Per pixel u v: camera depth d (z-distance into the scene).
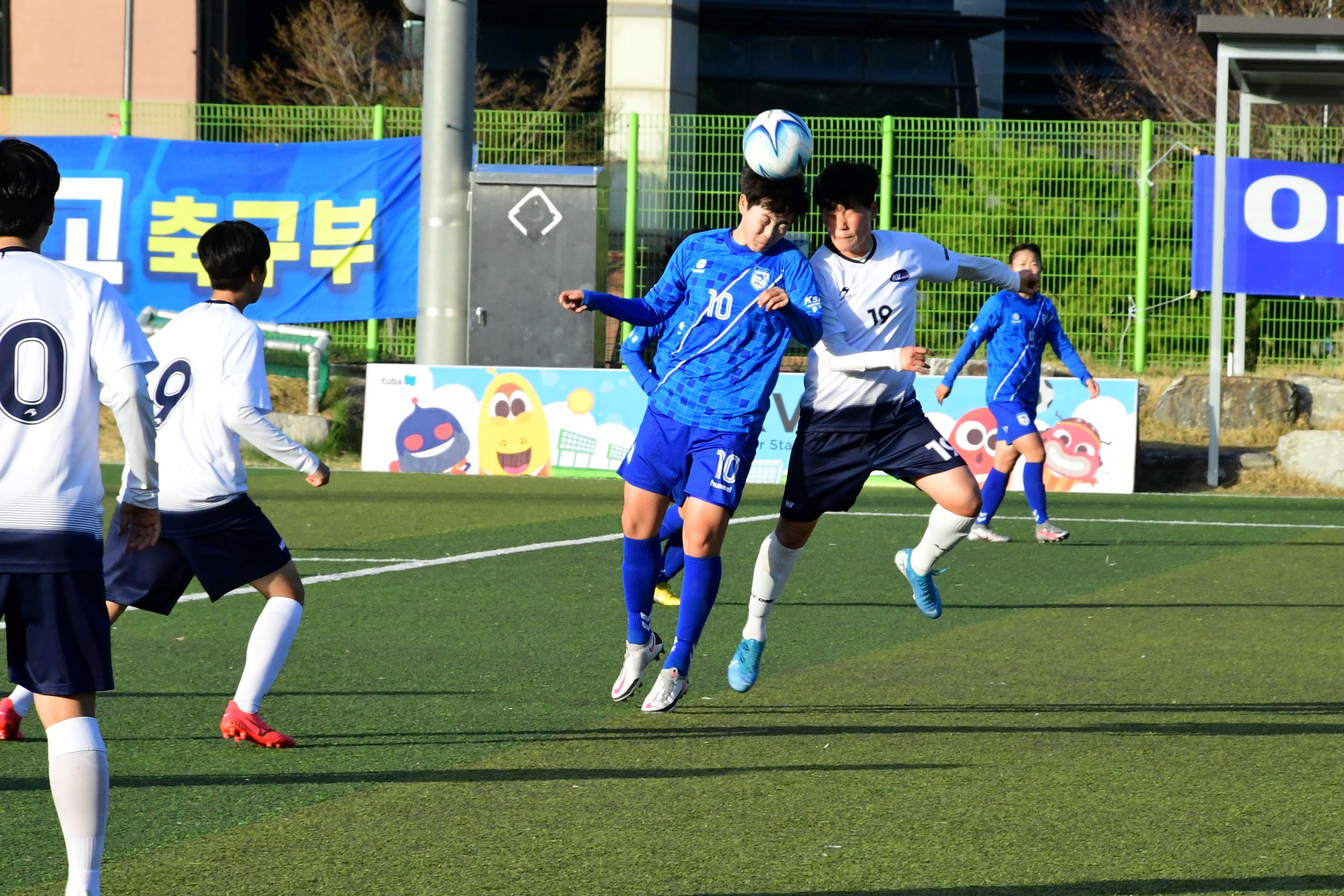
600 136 53.06
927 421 19.20
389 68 75.50
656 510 17.22
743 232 16.92
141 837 12.60
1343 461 43.69
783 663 20.52
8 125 57.06
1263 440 47.56
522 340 46.53
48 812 13.20
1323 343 51.50
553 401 44.09
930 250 18.89
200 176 50.81
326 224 50.41
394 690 18.59
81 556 10.48
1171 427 48.41
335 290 50.50
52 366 10.38
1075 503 40.59
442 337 47.53
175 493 15.42
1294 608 24.95
